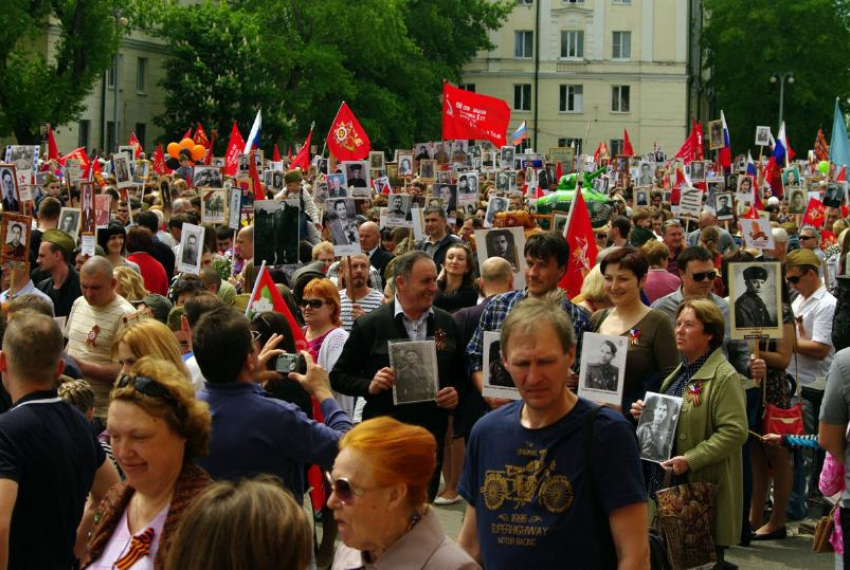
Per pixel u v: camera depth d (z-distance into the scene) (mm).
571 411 4438
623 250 7121
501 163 27797
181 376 4270
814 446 8289
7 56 40875
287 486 5129
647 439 6734
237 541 2959
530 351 4336
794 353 8844
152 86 57656
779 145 31281
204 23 51844
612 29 73812
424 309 7383
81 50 41938
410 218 15914
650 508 6945
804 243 14680
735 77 72625
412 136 61156
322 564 7809
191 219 14938
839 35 71438
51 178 20797
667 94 73812
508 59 74688
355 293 10508
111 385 8234
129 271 9820
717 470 6801
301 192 17125
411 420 7176
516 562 4367
